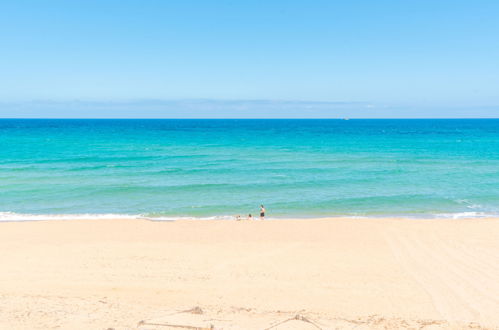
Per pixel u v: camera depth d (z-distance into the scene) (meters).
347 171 47.03
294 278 15.96
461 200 32.78
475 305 13.40
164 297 13.82
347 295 14.27
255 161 56.44
